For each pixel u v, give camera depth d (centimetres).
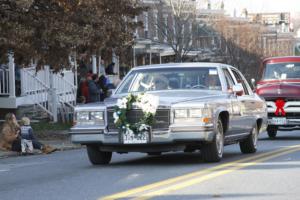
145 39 4578
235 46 5794
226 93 1397
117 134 1268
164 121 1257
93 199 929
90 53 2302
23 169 1373
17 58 2270
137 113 1262
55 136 2380
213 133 1274
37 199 947
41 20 2128
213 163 1329
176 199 913
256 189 991
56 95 2939
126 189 1010
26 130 1836
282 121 2162
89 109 1295
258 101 1636
